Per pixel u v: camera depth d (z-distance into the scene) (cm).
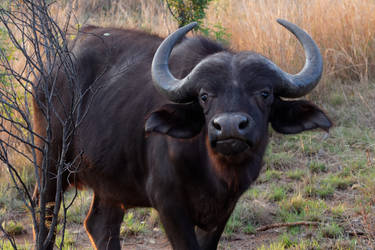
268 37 2112
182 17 1942
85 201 1505
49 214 1120
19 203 1513
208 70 819
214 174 895
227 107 774
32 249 1234
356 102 1998
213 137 755
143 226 1380
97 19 2162
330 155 1722
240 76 806
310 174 1603
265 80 816
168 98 862
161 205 948
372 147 1716
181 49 1002
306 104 886
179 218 938
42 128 1164
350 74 2230
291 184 1552
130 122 1015
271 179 1603
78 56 1123
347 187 1520
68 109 1092
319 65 888
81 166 1114
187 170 907
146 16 2288
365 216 1229
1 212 1436
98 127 1068
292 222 1310
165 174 932
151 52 1085
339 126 1891
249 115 763
